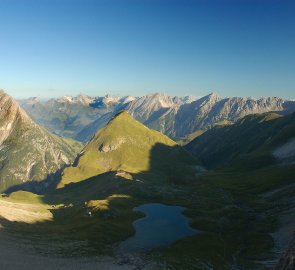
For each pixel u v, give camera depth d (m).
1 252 96.88
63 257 106.50
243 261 132.75
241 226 183.88
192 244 143.88
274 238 154.50
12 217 147.88
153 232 166.38
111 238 147.00
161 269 111.38
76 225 161.75
